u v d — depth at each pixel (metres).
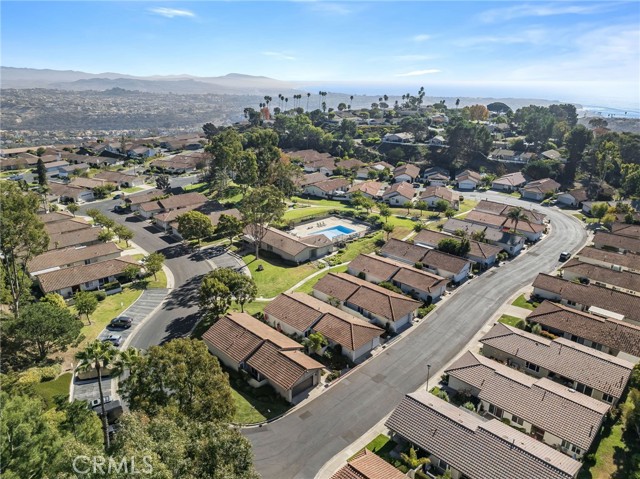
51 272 77.94
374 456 40.53
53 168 185.50
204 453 30.25
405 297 71.06
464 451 40.47
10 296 66.88
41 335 53.81
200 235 99.56
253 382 54.25
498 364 54.75
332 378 55.22
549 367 54.66
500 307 73.38
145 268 84.25
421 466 41.56
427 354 60.62
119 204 136.12
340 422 48.16
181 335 64.44
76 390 51.78
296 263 91.75
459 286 81.56
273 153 157.12
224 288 64.94
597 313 68.81
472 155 191.00
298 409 50.09
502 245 97.56
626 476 40.69
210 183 154.50
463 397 50.94
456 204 137.50
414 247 92.06
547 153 182.12
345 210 129.50
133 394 39.12
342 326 61.94
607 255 89.88
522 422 46.62
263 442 45.19
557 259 94.44
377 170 179.25
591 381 51.75
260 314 70.81
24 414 34.22
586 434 42.88
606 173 164.38
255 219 91.88
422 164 190.88
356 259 87.19
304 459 43.06
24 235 62.81
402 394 52.72
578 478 40.28
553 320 65.12
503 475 37.91
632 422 44.91
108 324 67.00
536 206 139.75
